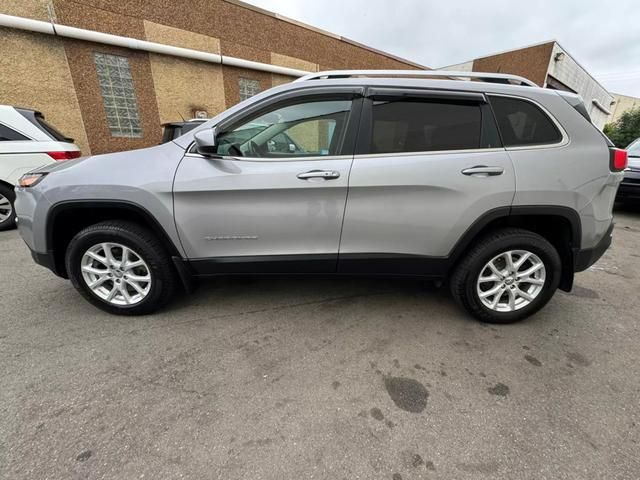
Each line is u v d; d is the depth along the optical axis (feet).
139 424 5.03
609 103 82.43
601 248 7.58
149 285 7.59
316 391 5.77
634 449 4.78
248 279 9.91
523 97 7.04
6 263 10.91
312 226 7.08
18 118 13.78
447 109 6.97
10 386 5.69
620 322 8.16
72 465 4.39
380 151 6.89
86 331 7.30
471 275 7.45
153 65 25.80
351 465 4.49
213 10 28.22
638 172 18.04
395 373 6.26
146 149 7.20
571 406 5.54
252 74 32.19
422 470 4.44
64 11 21.31
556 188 6.88
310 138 7.11
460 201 6.89
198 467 4.41
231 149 6.91
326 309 8.41
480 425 5.15
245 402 5.50
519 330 7.72
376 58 44.16
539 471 4.44
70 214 7.34
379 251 7.34
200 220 7.00
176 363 6.37
